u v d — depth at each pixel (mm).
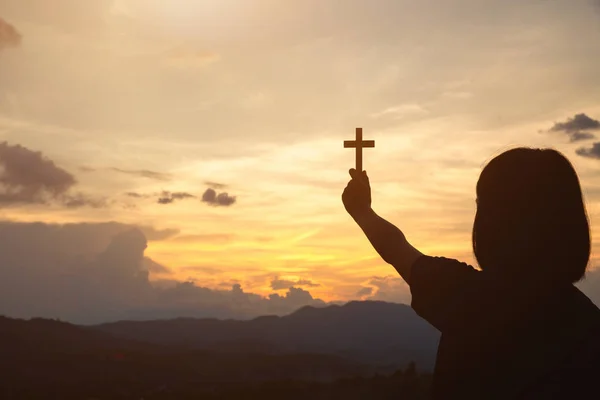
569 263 1854
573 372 1759
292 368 137250
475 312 1866
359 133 2564
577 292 1869
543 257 1852
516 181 1917
